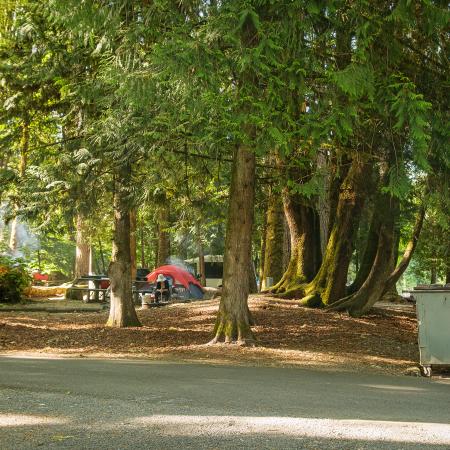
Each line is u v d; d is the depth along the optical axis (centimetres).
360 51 1051
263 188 2062
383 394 821
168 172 1504
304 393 800
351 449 523
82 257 3388
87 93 1416
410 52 1264
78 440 539
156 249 4544
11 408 666
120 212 1711
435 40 1233
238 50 1036
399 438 562
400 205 1872
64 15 1188
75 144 1559
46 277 4353
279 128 1066
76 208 1537
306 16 1090
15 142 1677
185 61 1007
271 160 1708
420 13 1109
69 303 2748
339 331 1697
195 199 1817
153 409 668
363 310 2077
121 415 637
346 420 635
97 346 1379
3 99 1588
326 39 1138
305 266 2377
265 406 699
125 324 1723
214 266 4991
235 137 1088
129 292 1747
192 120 1135
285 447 524
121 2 1187
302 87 1073
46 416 630
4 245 4144
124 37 1221
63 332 1595
